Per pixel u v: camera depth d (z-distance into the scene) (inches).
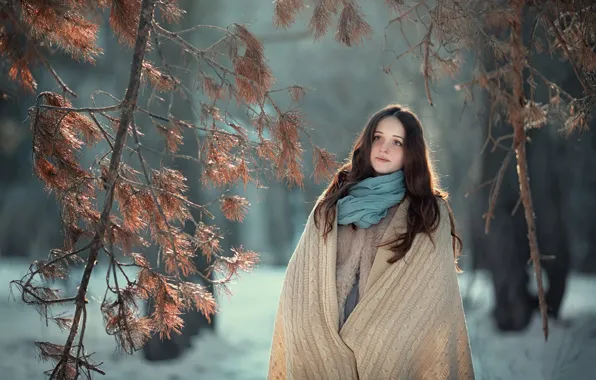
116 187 132.1
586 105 149.9
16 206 660.7
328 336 114.3
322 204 121.0
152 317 135.0
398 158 119.9
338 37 136.3
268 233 927.0
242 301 466.9
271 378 125.1
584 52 141.2
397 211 117.7
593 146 365.7
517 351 285.1
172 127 125.8
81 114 135.8
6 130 469.4
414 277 114.0
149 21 126.0
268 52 829.8
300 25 482.6
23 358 260.7
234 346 309.3
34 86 126.0
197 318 306.0
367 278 115.0
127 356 275.1
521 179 153.2
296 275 118.6
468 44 143.8
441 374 115.7
